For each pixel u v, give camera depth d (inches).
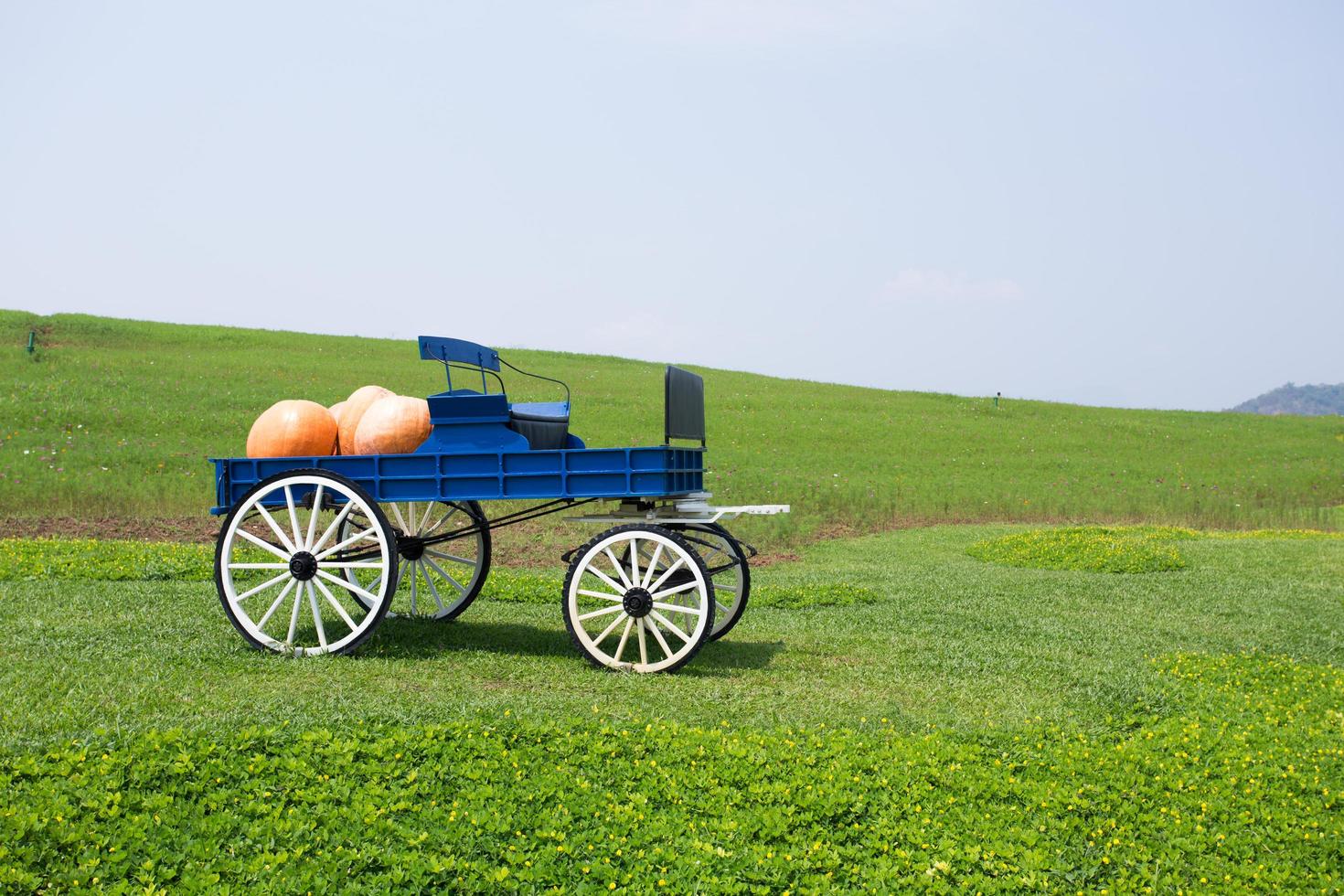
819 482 1055.6
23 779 206.8
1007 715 297.7
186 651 316.2
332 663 314.2
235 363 1470.2
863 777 238.1
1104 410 1819.6
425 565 404.8
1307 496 1143.0
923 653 374.9
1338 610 495.8
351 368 1528.1
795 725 274.7
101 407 1093.8
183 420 1092.5
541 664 330.0
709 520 331.9
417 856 191.6
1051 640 408.5
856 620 440.5
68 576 445.1
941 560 717.9
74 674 282.7
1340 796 244.4
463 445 335.9
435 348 327.6
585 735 250.1
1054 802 230.5
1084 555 663.8
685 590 326.6
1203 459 1357.0
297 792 210.8
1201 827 226.2
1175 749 271.6
